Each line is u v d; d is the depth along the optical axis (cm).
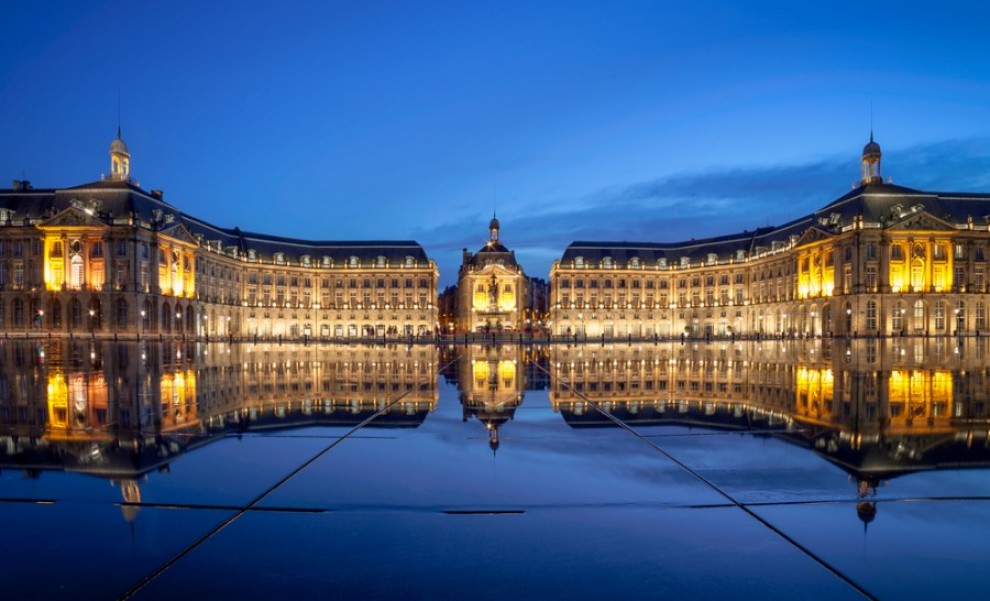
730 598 410
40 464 773
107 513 580
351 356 4212
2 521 553
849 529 542
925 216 10162
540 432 1036
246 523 555
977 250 10519
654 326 15300
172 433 1005
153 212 10556
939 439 946
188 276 11294
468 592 419
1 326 10181
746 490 662
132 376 2239
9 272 10338
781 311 12650
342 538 520
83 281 9800
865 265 10212
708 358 3953
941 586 427
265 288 14062
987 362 3278
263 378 2183
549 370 2712
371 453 859
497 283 15450
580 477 721
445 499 631
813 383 1980
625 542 513
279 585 429
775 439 959
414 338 10881
